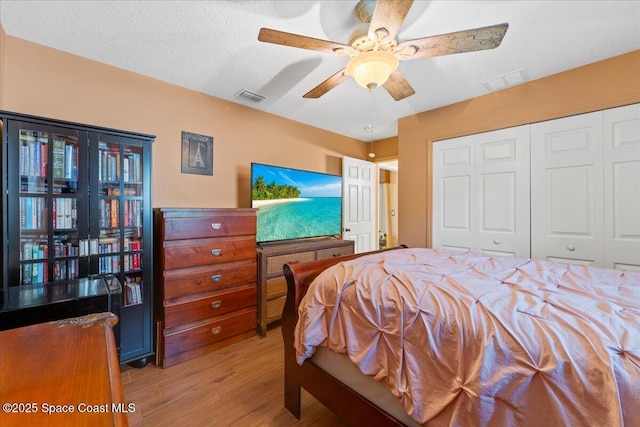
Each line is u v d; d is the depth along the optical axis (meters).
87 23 1.66
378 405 1.12
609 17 1.64
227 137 2.80
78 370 0.58
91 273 1.78
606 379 0.65
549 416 0.70
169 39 1.82
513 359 0.77
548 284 1.18
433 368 0.92
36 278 1.63
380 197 6.25
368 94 2.68
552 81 2.36
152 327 2.04
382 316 1.09
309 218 3.31
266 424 1.46
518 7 1.55
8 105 1.75
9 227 1.53
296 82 2.42
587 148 2.24
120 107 2.17
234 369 1.98
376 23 1.31
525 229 2.54
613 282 1.22
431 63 2.15
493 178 2.71
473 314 0.90
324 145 3.79
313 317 1.29
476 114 2.78
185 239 2.11
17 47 1.79
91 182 1.78
